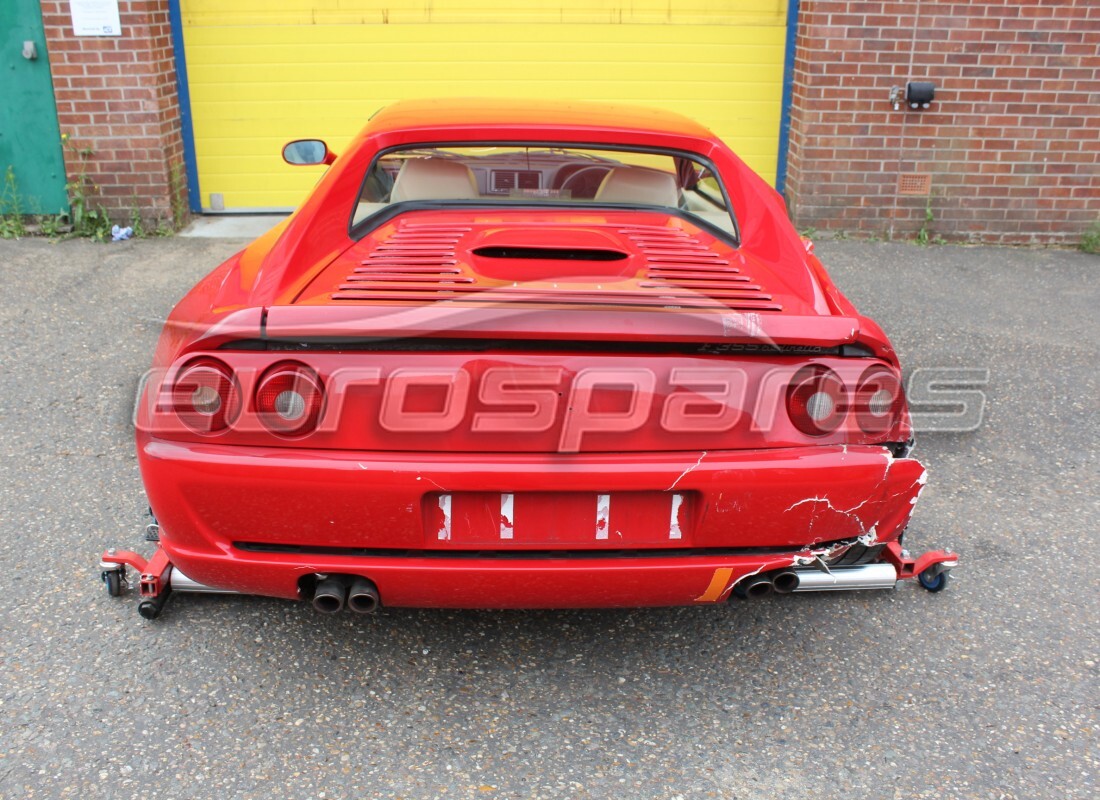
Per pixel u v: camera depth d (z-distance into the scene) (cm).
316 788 257
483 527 262
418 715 287
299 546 265
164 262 731
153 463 259
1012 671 311
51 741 269
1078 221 843
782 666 313
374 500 255
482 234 332
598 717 288
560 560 264
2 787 252
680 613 342
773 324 258
